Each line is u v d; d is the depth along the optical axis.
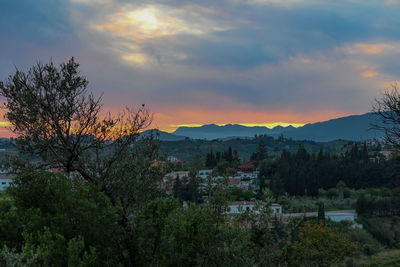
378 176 114.69
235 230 9.85
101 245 9.11
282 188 110.25
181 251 9.44
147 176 12.94
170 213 10.09
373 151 144.38
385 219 76.25
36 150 11.29
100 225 8.95
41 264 7.19
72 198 8.96
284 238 11.42
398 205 78.56
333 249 18.00
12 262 6.52
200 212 10.30
